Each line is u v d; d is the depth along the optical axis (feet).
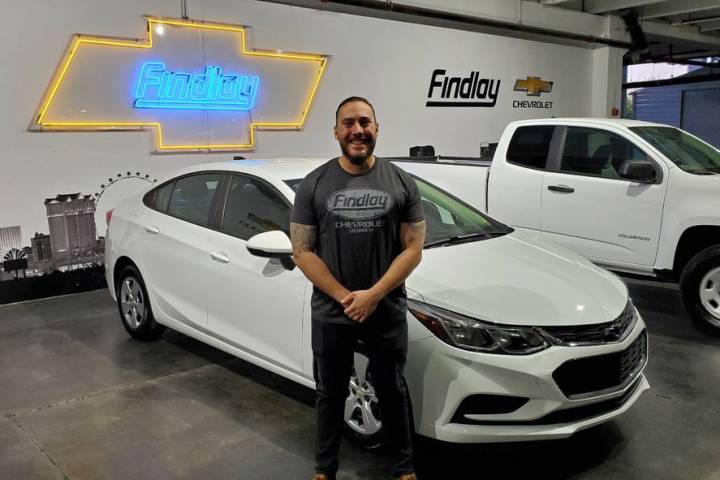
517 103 39.32
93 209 22.40
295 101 27.96
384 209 8.31
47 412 12.37
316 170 8.65
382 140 32.09
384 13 31.48
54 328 17.85
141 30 22.77
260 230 12.21
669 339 16.17
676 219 16.53
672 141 18.48
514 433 9.09
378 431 10.17
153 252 14.83
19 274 20.90
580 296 10.15
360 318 8.20
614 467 10.14
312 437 11.23
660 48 68.13
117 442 11.11
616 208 17.75
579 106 44.19
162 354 15.49
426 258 11.08
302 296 10.91
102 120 22.29
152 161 23.72
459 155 36.22
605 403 9.87
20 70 20.35
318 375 9.04
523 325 9.22
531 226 19.90
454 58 34.83
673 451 10.62
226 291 12.64
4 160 20.36
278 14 26.76
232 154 26.02
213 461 10.43
